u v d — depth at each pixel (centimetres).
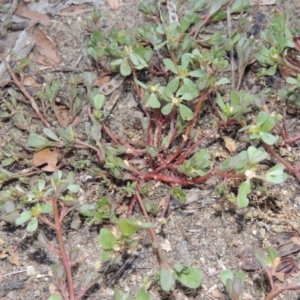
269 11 50
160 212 38
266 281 35
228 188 39
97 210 37
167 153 40
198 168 37
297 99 40
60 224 34
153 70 46
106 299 35
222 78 42
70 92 42
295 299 34
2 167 41
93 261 37
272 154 39
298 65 45
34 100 45
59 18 51
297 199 38
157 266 35
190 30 48
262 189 36
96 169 39
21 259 37
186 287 35
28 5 52
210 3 51
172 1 47
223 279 32
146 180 39
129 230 31
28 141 39
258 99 39
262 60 42
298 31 46
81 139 43
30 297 35
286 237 37
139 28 45
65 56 49
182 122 39
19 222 32
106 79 46
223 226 38
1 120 45
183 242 37
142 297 31
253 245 37
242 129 36
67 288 35
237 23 49
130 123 44
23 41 49
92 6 52
